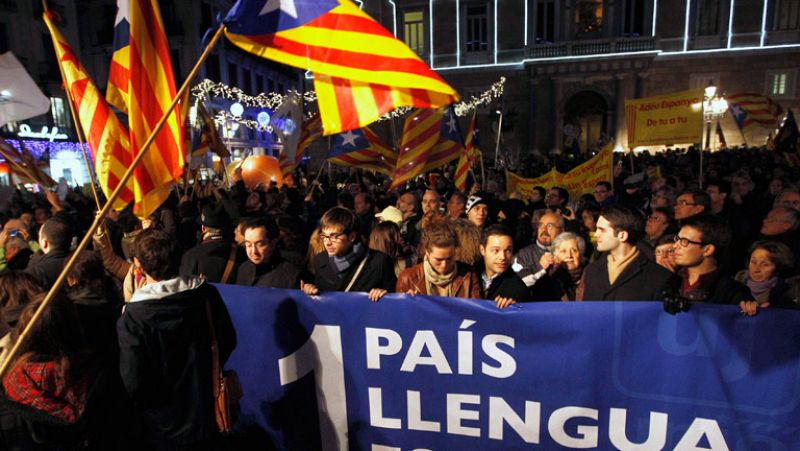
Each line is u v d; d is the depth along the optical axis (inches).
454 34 1109.7
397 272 149.3
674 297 85.5
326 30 94.6
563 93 1067.3
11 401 75.7
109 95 132.3
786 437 82.7
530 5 1071.0
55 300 78.5
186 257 140.7
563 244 117.1
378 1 1128.8
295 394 107.0
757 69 1022.4
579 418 92.4
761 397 83.0
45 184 248.4
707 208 155.3
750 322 82.5
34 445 78.4
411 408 101.3
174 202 304.7
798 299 101.7
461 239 118.7
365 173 612.7
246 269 128.1
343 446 106.0
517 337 93.8
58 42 128.1
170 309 79.6
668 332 86.7
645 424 89.4
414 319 98.7
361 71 92.9
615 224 103.0
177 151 122.9
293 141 247.6
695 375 85.9
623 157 796.6
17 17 981.2
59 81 1040.2
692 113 299.7
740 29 1020.5
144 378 79.2
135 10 118.4
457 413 99.0
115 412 89.4
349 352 103.2
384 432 103.7
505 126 1068.5
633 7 1056.2
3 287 98.6
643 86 1036.5
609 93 1049.5
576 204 251.0
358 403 104.1
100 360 84.9
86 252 133.2
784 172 311.4
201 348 85.3
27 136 923.4
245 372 109.0
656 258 120.4
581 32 1079.0
